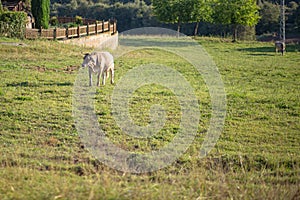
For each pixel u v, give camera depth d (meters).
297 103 16.36
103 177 8.58
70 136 11.97
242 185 8.62
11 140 11.55
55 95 16.06
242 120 14.14
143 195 7.57
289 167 10.38
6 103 14.71
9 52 24.52
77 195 7.36
